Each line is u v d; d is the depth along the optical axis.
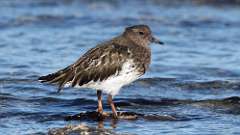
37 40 23.55
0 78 18.36
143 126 14.30
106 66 14.55
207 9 28.56
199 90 17.72
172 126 14.30
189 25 26.00
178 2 29.58
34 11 28.06
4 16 27.09
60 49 22.30
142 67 14.98
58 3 29.66
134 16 27.31
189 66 20.16
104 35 24.41
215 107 15.95
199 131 13.88
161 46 22.88
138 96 16.97
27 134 13.62
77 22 26.48
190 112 15.51
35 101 16.38
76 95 16.97
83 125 14.10
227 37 24.09
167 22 26.44
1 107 15.73
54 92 17.19
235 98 16.44
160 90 17.67
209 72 19.52
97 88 14.82
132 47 14.88
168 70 19.64
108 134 13.59
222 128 14.09
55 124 14.46
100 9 28.64
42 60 20.75
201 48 22.59
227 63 20.56
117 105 16.19
